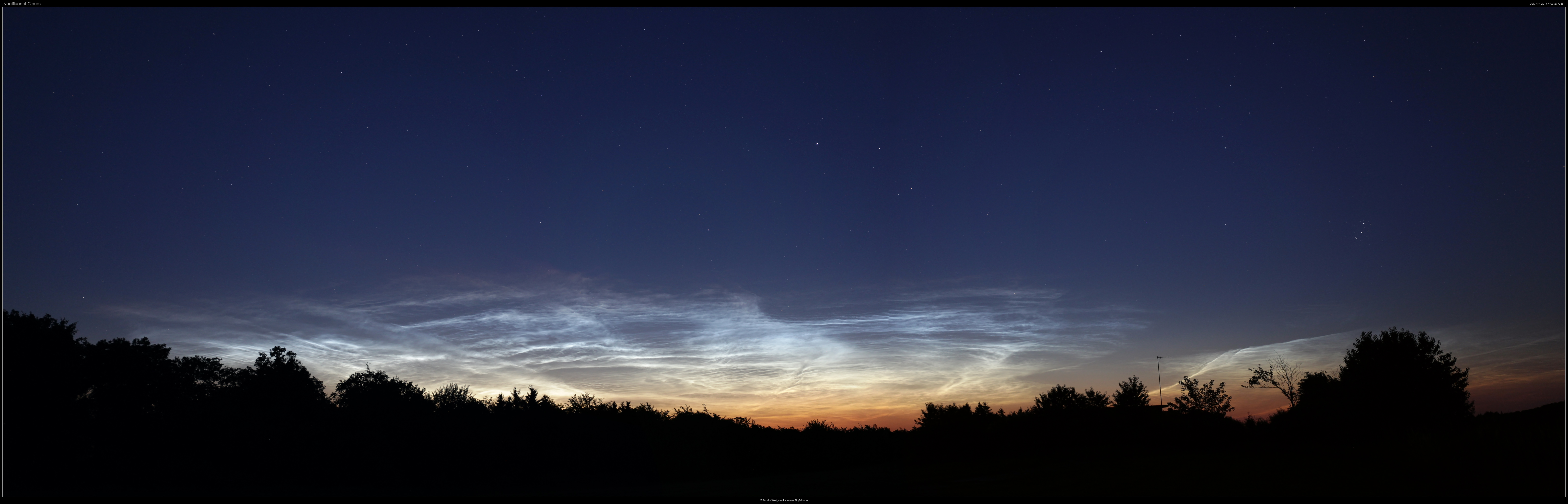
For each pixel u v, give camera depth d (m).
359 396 24.56
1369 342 39.16
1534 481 12.70
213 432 21.80
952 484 18.77
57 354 22.23
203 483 20.22
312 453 21.45
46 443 20.00
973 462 32.22
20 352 21.14
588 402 28.22
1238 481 16.17
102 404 23.17
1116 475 19.77
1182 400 59.53
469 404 25.56
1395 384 37.16
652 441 26.06
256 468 20.98
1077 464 26.14
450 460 22.84
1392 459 19.75
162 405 24.12
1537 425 14.35
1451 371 36.97
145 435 21.94
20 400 20.33
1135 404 44.91
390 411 23.84
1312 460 22.02
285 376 28.50
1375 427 37.12
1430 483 13.88
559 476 23.77
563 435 24.72
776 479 24.00
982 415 43.06
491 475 22.92
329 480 21.17
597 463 24.59
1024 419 41.19
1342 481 15.04
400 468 22.02
